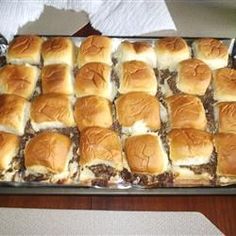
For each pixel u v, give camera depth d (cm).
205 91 46
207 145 41
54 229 39
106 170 41
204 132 42
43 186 39
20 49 48
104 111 43
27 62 49
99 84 45
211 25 55
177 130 42
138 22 54
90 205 41
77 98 45
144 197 42
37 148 41
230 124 43
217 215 41
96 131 42
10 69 46
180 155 41
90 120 43
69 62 49
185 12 57
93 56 48
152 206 41
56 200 41
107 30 54
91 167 41
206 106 46
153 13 55
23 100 45
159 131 44
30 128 44
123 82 46
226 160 40
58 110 43
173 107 44
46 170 40
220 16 57
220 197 42
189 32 55
